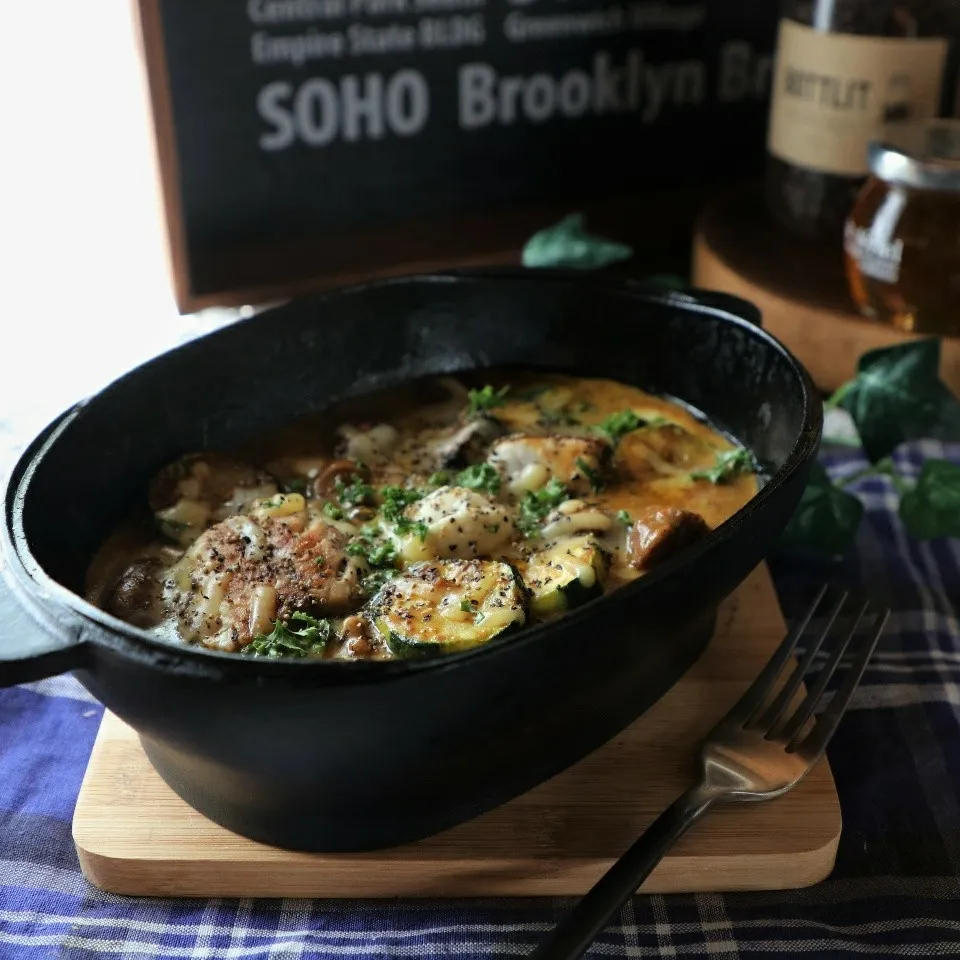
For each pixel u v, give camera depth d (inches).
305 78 24.5
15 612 11.7
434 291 18.3
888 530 19.7
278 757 11.8
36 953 13.1
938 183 19.9
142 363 15.8
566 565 14.6
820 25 22.7
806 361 22.6
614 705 14.2
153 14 22.2
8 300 25.8
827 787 14.4
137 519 15.7
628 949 13.2
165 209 24.1
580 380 19.0
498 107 26.4
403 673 11.0
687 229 29.0
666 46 26.9
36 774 15.2
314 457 17.4
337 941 13.2
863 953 13.2
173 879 13.6
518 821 14.0
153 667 11.1
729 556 13.0
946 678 16.6
